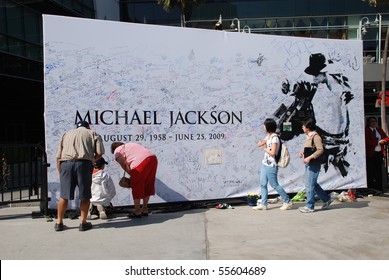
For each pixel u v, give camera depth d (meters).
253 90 7.86
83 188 5.97
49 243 5.44
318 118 8.29
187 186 7.52
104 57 7.02
